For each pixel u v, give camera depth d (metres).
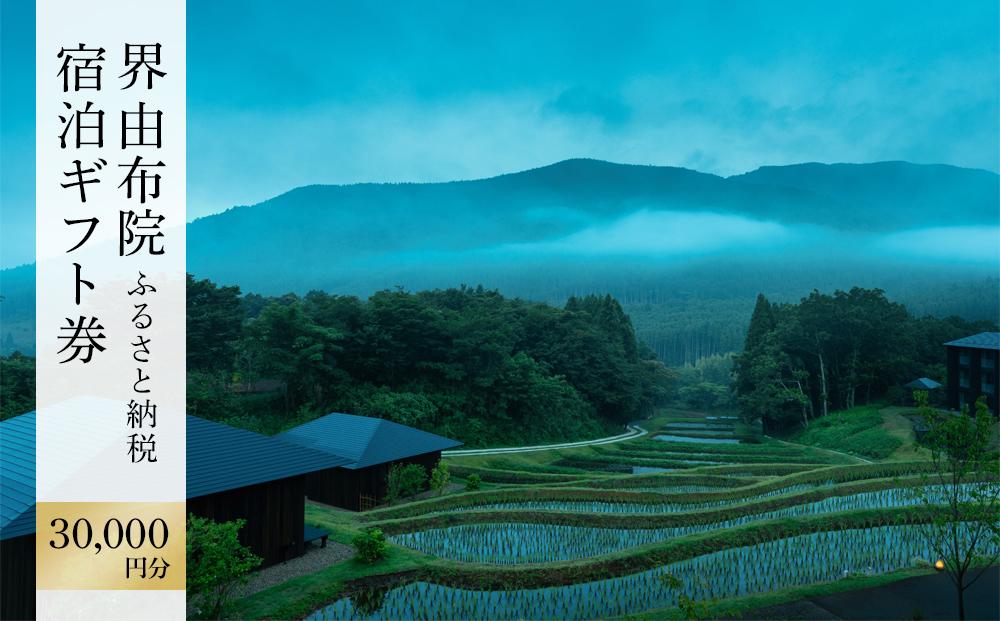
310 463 21.53
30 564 14.77
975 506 14.70
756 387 74.56
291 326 52.06
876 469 36.28
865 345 70.88
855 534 23.19
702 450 54.69
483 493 32.00
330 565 20.28
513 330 77.31
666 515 26.97
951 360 58.41
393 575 19.25
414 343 59.56
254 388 60.22
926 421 14.98
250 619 16.19
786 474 39.38
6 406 42.09
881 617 15.73
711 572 19.88
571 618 16.77
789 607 16.41
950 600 16.56
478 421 58.28
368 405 52.03
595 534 25.00
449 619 16.67
